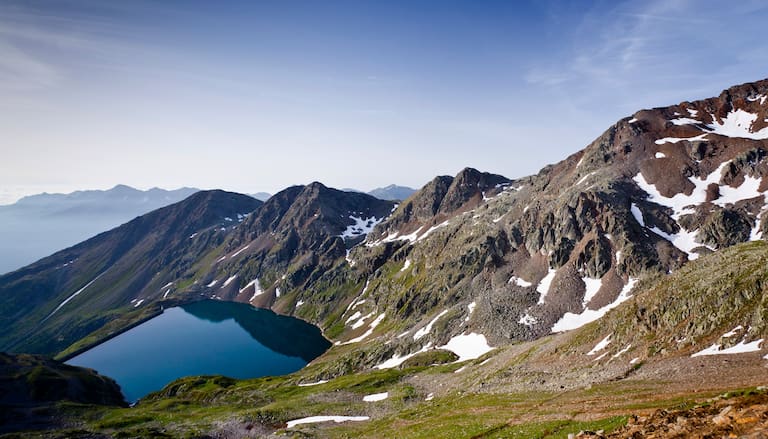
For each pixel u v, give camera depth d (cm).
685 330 5881
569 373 6569
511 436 3766
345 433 7331
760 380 3481
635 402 3816
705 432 1948
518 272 17525
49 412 12475
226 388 14562
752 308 5281
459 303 17412
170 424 10744
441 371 11475
